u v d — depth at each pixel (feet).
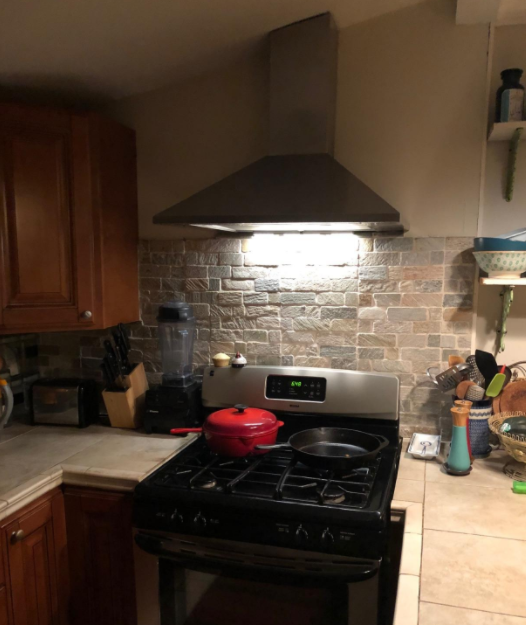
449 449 5.70
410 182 6.17
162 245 7.05
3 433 6.51
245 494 4.67
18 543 4.94
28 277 5.95
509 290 5.93
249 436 5.24
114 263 6.59
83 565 5.50
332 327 6.55
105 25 5.16
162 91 6.86
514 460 5.69
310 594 4.51
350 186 5.19
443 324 6.23
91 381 6.94
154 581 5.00
